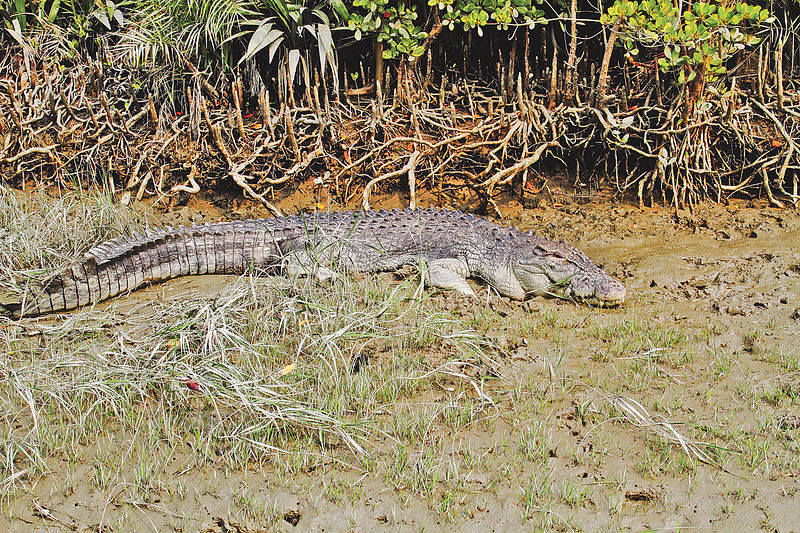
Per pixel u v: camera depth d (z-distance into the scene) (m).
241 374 4.52
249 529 3.62
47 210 7.00
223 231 6.57
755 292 5.88
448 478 3.86
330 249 6.44
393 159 8.28
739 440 4.09
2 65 9.05
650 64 8.24
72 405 4.36
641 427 4.25
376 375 4.75
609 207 8.02
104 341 5.15
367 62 9.04
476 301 5.93
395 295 5.63
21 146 8.51
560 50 8.94
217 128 8.12
